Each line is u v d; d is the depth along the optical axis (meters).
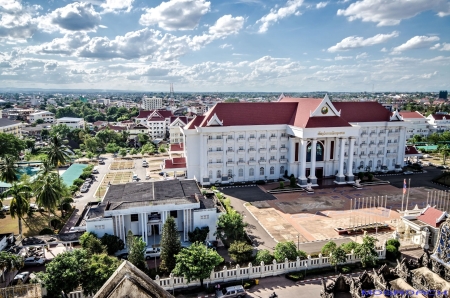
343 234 66.88
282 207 82.81
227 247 61.41
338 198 89.88
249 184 102.88
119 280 11.36
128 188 72.69
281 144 107.06
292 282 49.75
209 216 63.62
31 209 79.56
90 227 58.88
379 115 117.94
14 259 48.97
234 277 50.03
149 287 11.54
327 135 99.88
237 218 60.94
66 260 42.72
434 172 118.69
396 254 56.31
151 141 179.50
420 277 31.58
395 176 113.12
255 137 104.50
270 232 68.12
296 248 56.50
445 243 32.09
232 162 103.38
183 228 65.31
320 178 109.00
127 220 62.50
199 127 98.75
